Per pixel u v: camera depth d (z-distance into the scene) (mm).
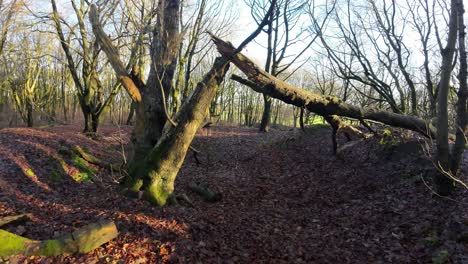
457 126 8008
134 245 6277
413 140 11797
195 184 10984
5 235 5539
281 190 11750
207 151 17547
